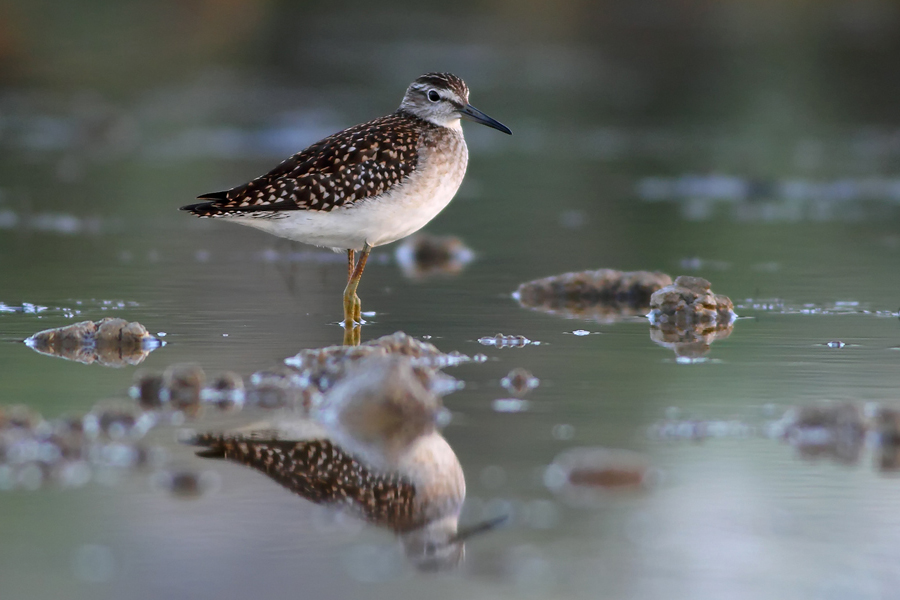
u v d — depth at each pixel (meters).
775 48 43.62
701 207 22.22
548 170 26.81
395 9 47.44
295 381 9.85
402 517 7.19
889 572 6.41
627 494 7.43
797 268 16.42
